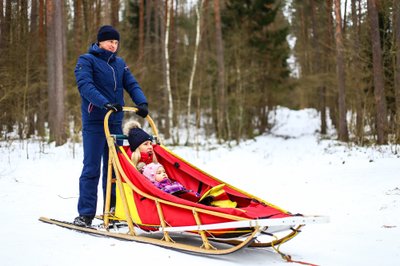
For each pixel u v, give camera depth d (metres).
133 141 4.87
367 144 17.67
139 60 23.83
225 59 27.14
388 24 19.70
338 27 20.75
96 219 5.75
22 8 18.77
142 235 4.81
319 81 27.16
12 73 17.45
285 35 28.53
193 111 27.95
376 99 16.72
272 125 31.80
